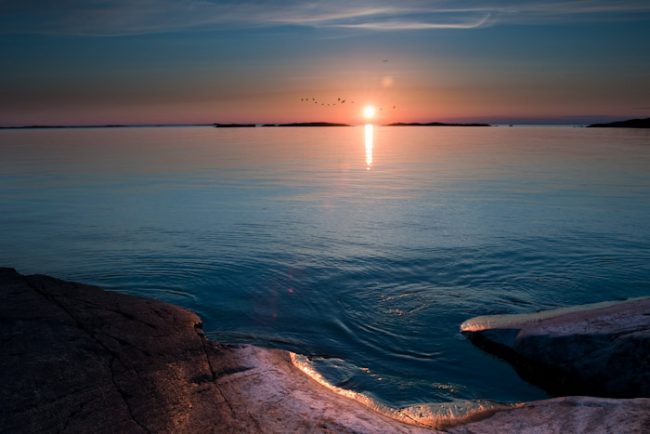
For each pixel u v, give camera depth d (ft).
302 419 14.69
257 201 54.19
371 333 22.08
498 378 18.61
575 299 25.20
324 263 31.09
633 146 157.58
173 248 34.50
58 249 34.60
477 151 145.07
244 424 14.25
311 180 74.28
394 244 35.17
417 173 83.82
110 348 17.44
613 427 13.55
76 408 14.08
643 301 21.11
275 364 18.43
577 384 17.65
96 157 125.39
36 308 19.80
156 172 86.58
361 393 17.31
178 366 17.12
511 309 24.09
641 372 16.58
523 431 14.28
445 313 23.91
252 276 28.84
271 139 259.60
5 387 14.52
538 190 60.85
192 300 25.54
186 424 14.01
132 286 27.40
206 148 170.50
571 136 260.21
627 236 36.78
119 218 45.11
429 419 15.72
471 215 45.42
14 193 61.57
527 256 32.04
